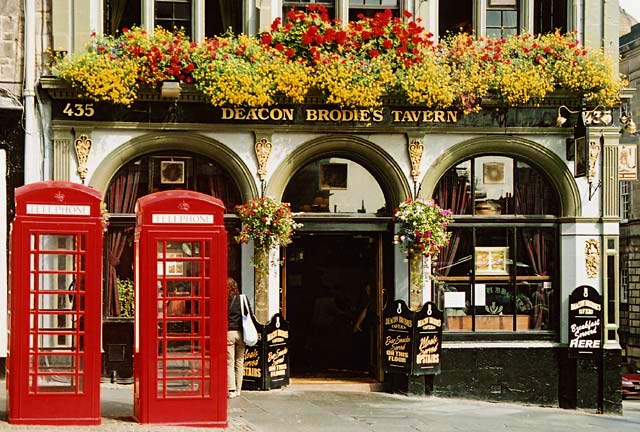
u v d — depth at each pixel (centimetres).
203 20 1555
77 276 1075
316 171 1587
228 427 1120
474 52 1559
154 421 1092
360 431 1184
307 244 1789
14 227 1061
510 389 1584
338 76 1500
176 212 1102
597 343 1586
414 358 1512
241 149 1538
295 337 1786
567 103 1588
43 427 1052
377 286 1599
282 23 1580
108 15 1534
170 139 1520
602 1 1623
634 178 1606
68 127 1495
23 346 1062
